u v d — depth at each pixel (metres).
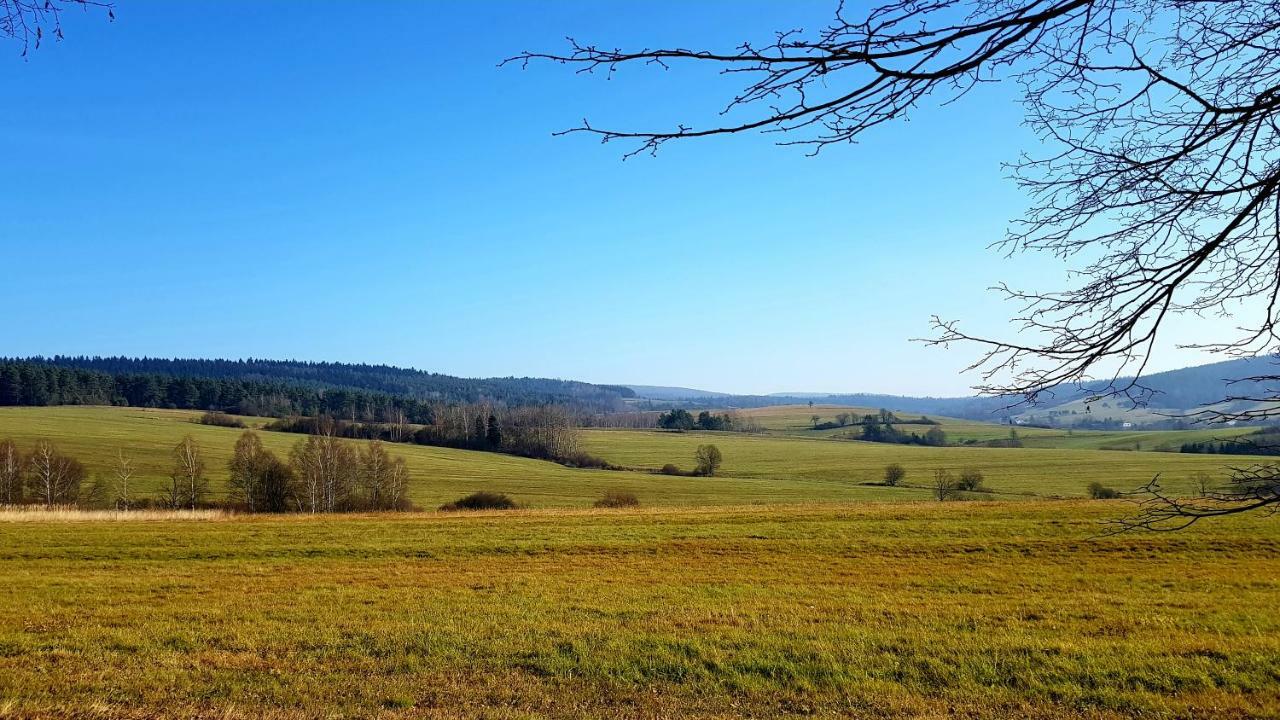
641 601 15.83
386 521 31.77
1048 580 18.20
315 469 49.56
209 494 54.25
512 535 26.72
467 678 10.59
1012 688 9.95
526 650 11.70
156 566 21.61
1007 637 12.17
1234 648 11.16
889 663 10.90
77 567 21.39
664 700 9.79
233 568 21.14
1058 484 67.06
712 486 69.44
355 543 25.31
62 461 50.06
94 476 60.06
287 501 49.50
